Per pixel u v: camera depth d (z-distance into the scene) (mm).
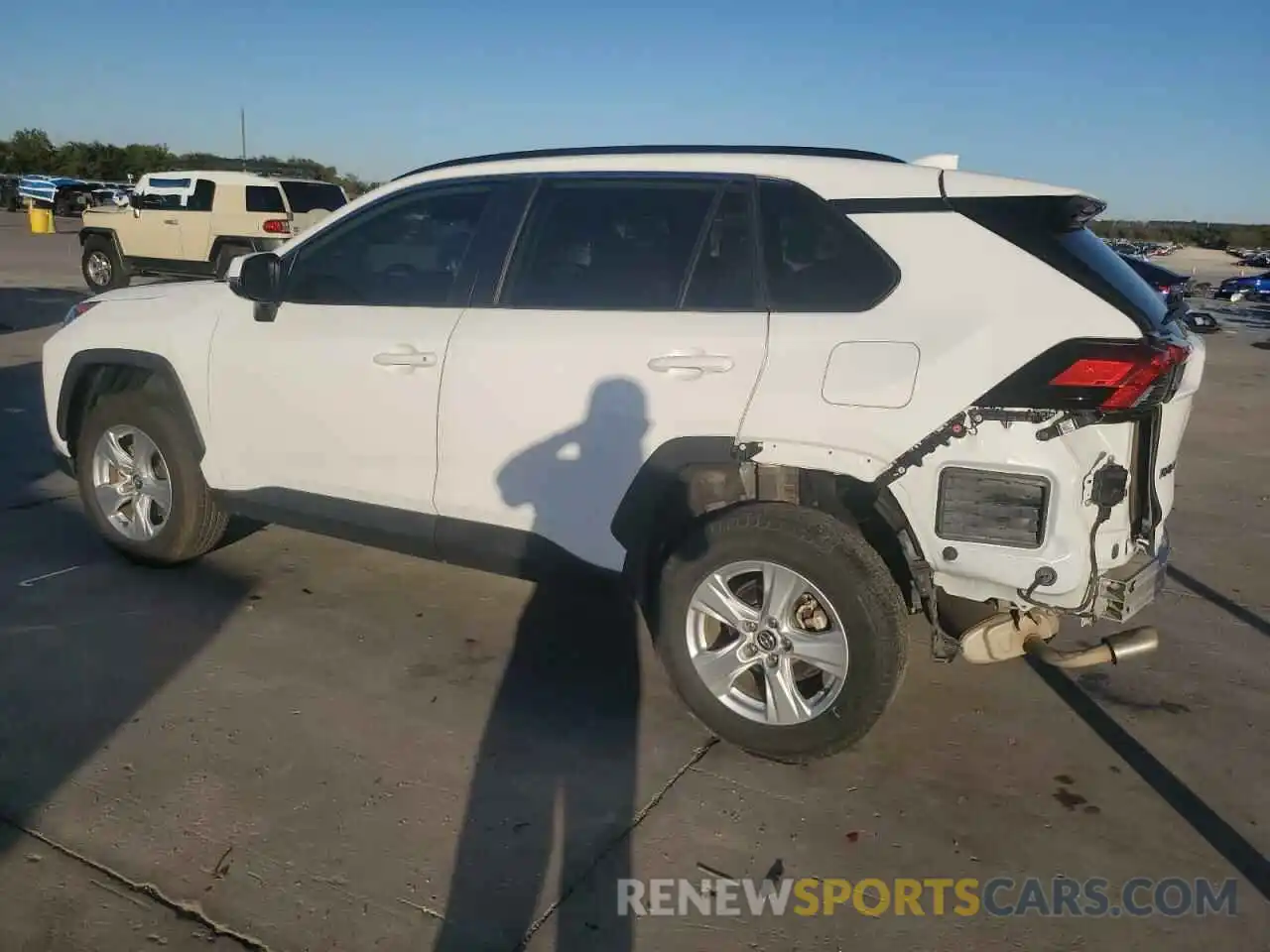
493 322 3830
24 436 7477
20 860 2852
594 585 3830
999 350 3076
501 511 3879
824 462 3297
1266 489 7520
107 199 44250
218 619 4449
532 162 3965
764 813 3234
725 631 3771
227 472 4535
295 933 2635
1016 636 3316
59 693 3752
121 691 3795
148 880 2801
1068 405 3008
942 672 4246
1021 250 3168
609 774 3414
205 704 3734
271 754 3436
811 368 3301
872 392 3205
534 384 3711
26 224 37469
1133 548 3262
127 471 4879
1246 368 14758
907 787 3406
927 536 3209
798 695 3426
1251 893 2932
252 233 17391
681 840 3084
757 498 3695
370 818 3115
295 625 4434
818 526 3322
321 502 4305
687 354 3463
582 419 3645
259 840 2988
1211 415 10641
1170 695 4105
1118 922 2803
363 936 2635
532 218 3877
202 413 4523
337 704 3789
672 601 3561
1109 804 3344
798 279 3426
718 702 3535
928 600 3279
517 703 3861
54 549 5152
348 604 4680
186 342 4527
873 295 3297
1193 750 3689
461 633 4445
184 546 4781
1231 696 4105
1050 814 3281
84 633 4246
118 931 2609
